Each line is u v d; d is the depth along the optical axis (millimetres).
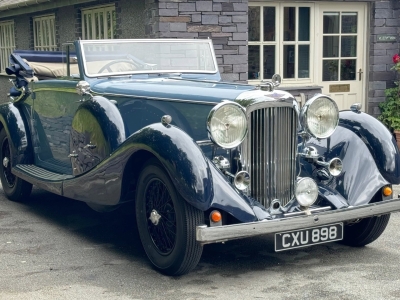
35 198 6590
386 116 9633
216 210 3885
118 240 5039
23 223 5551
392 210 4375
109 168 4418
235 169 4148
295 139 4293
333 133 4723
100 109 4766
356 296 3801
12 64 6391
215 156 4133
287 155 4262
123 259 4551
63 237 5113
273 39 9328
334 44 9648
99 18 10633
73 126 5113
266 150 4168
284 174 4258
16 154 6082
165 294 3850
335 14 9586
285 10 9336
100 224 5531
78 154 5086
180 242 3936
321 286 3980
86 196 4758
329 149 4668
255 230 3854
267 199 4203
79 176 4793
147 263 4457
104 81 5328
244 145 4102
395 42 9797
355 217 4211
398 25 9781
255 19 9203
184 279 4129
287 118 4230
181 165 3787
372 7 9648
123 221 5637
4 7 13117
